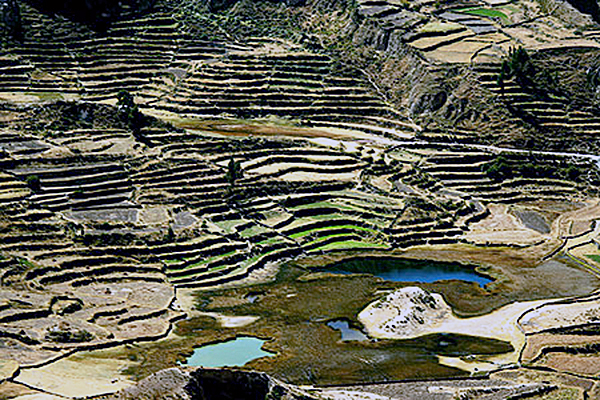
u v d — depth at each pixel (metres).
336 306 131.88
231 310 129.25
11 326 114.31
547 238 162.75
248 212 160.62
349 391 103.75
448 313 130.38
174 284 135.50
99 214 150.88
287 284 139.50
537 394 104.06
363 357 115.50
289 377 108.88
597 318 127.25
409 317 126.38
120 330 118.88
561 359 115.94
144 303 127.75
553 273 147.00
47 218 146.50
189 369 95.81
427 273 146.25
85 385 101.44
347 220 162.38
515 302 134.62
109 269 135.62
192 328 122.50
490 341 121.31
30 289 125.81
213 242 147.62
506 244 158.88
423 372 111.62
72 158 165.88
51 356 108.88
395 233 159.50
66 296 125.06
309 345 118.62
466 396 102.75
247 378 95.88
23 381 101.00
